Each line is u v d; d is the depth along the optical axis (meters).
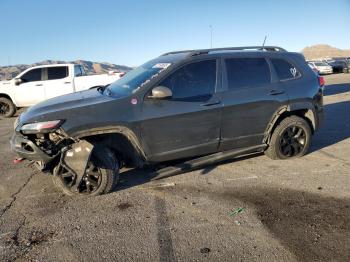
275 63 6.08
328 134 8.21
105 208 4.68
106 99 5.08
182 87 5.31
